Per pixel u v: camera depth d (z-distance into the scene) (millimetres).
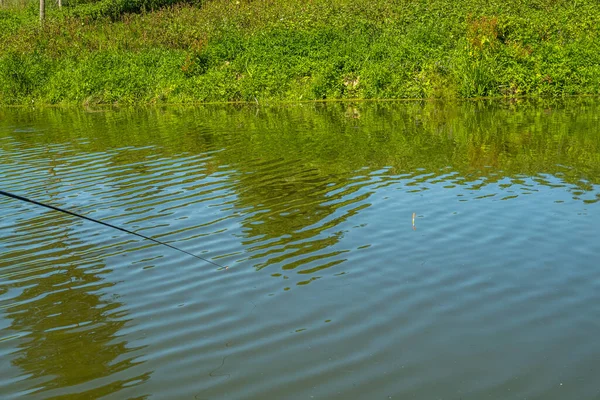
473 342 4680
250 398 4125
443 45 21484
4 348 4938
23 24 29828
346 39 23094
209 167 10516
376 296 5469
